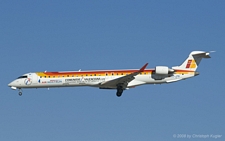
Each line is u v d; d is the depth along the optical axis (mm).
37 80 142250
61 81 141625
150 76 141375
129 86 140250
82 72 142125
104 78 141375
